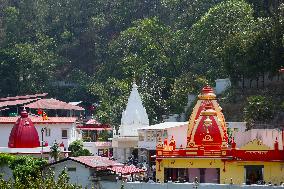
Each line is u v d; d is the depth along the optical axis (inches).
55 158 4576.8
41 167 3804.1
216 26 6727.4
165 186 3543.3
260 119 5344.5
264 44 5807.1
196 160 3809.1
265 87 6112.2
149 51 7785.4
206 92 4062.5
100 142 6048.2
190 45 7490.2
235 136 4603.8
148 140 5300.2
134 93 5925.2
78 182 3742.6
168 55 7834.6
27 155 4456.2
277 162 3735.2
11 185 2839.6
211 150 3804.1
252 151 3764.8
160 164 3848.4
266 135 4252.0
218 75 6845.5
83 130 6924.2
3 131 5310.0
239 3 6781.5
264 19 6225.4
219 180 3777.1
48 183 2741.1
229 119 6023.6
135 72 7431.1
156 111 7071.9
